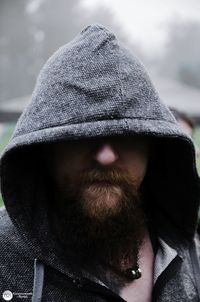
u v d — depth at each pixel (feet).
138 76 1.96
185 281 2.24
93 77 1.90
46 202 2.08
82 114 1.86
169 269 2.19
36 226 2.01
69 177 1.97
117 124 1.83
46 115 1.90
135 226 2.07
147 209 2.42
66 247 2.00
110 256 2.05
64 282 2.00
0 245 2.05
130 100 1.89
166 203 2.44
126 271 2.12
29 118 1.94
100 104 1.86
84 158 1.94
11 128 10.03
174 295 2.17
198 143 6.21
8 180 1.98
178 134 1.97
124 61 1.96
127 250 2.08
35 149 2.10
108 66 1.92
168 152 2.31
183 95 16.42
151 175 2.46
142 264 2.23
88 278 2.00
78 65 1.93
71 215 1.94
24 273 2.01
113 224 1.94
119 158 1.98
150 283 2.20
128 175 1.97
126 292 2.12
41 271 1.99
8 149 1.91
